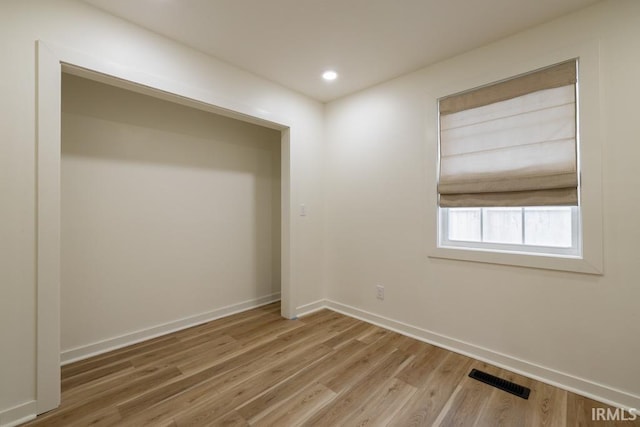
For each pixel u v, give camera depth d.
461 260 2.35
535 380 1.97
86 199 2.32
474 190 2.25
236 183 3.35
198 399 1.78
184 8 1.85
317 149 3.35
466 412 1.67
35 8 1.63
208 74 2.39
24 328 1.60
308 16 1.93
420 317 2.60
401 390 1.87
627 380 1.69
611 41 1.73
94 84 2.36
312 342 2.54
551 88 1.95
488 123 2.22
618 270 1.71
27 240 1.60
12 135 1.56
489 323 2.21
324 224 3.44
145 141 2.64
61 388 1.88
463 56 2.35
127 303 2.52
